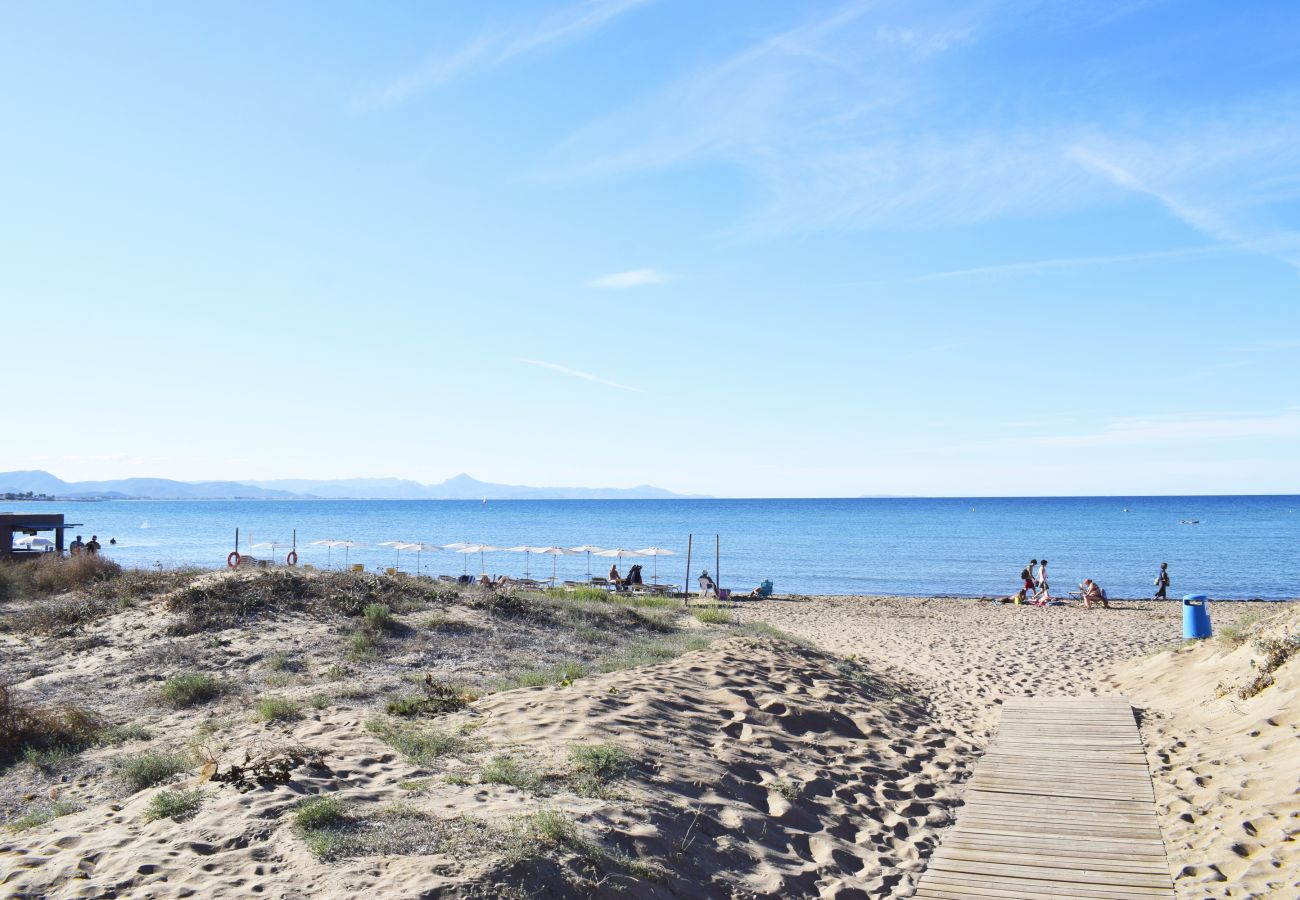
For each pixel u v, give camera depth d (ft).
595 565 227.20
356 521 507.71
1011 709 46.24
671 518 540.11
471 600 63.93
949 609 111.86
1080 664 63.82
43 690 40.47
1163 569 123.03
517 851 20.18
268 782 24.31
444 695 38.96
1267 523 383.86
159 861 19.45
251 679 42.83
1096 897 23.65
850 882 25.08
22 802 26.37
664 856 23.07
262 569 70.13
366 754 27.94
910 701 49.24
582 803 24.84
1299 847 25.05
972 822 30.09
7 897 17.94
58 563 77.20
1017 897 23.89
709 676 45.32
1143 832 28.27
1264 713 37.19
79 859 19.75
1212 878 24.38
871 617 102.22
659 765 29.84
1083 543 274.16
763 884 23.81
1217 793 30.78
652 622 69.31
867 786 33.32
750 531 373.81
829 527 404.57
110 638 50.44
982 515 532.32
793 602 121.60
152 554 231.91
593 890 19.98
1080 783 33.53
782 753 35.14
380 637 51.57
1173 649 57.41
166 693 39.19
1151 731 40.32
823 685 47.62
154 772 27.48
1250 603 113.19
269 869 19.12
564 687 40.04
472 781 25.81
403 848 20.36
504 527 425.69
